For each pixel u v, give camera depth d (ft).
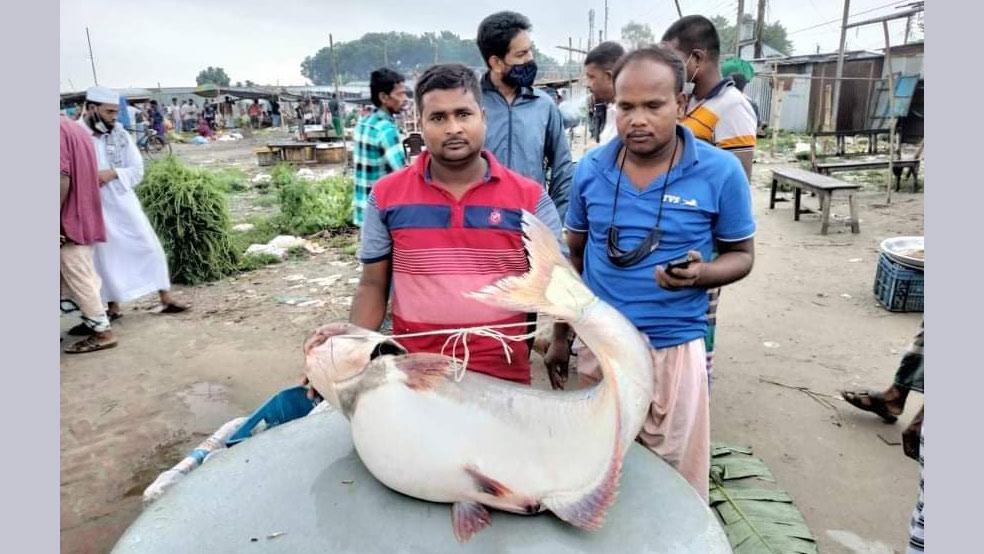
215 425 11.07
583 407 4.19
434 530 4.34
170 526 4.50
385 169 13.97
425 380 4.42
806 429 10.52
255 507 4.65
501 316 5.61
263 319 16.05
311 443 5.46
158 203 18.48
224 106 111.65
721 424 10.70
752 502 8.13
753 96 62.44
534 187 5.73
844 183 23.06
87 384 12.55
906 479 9.21
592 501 4.13
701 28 8.67
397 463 4.44
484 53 9.36
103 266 15.01
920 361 9.85
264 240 24.26
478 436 4.29
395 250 5.79
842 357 13.10
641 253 6.18
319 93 117.60
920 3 26.16
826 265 19.33
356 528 4.40
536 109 9.66
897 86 33.32
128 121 54.54
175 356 13.87
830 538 8.08
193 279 19.08
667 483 4.93
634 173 6.29
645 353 4.52
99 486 9.42
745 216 6.20
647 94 5.66
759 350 13.52
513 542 4.23
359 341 4.72
